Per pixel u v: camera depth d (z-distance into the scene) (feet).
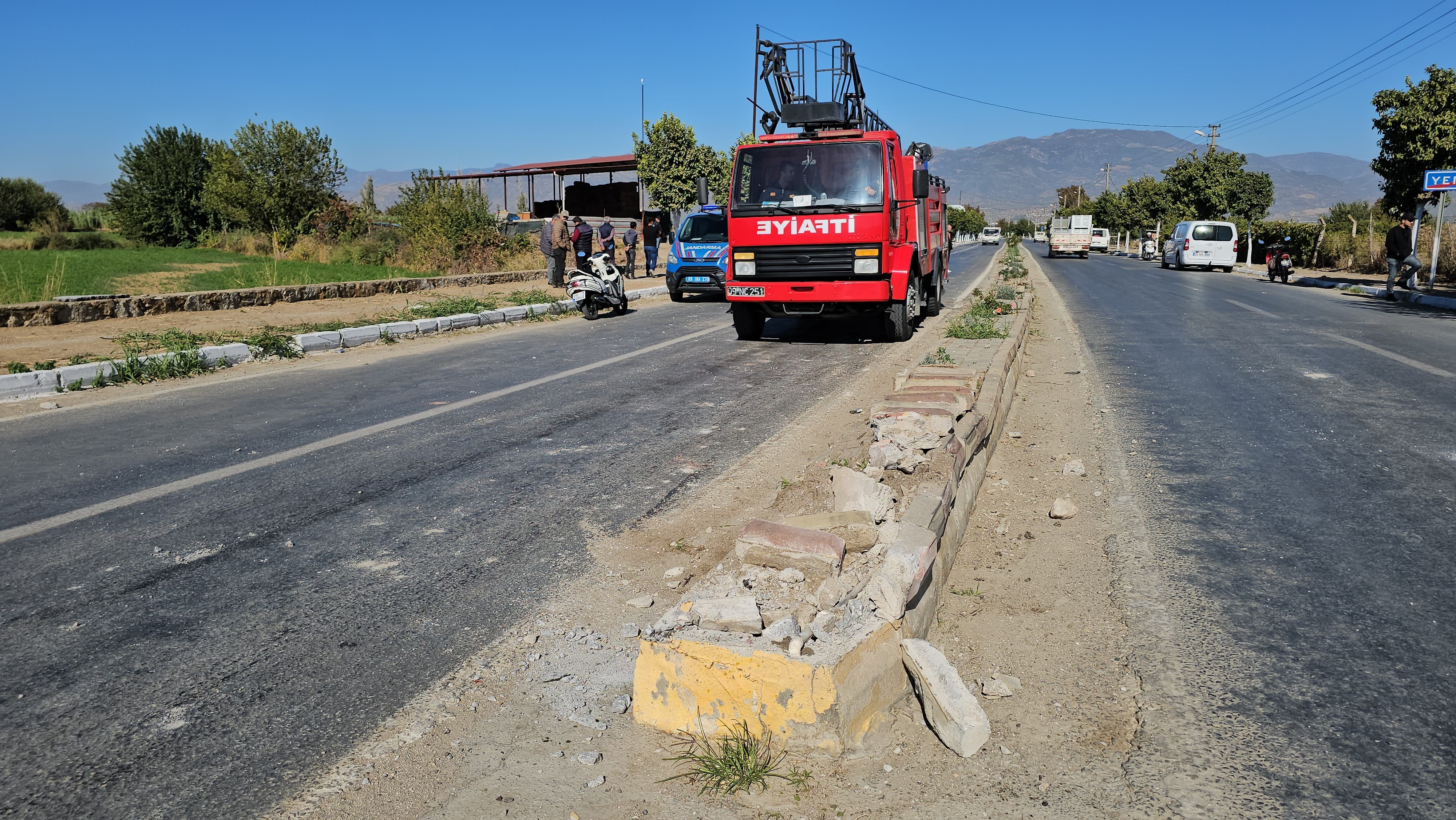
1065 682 10.06
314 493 17.44
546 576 13.32
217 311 47.91
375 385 29.91
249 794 8.20
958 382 21.35
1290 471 18.57
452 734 9.16
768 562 11.00
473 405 26.25
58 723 9.37
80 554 14.16
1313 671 10.21
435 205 81.87
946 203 59.00
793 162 38.22
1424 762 8.43
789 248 38.32
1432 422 22.67
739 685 8.82
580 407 25.93
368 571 13.51
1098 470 19.02
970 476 16.56
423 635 11.38
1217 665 10.40
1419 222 71.87
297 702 9.79
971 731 8.51
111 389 29.07
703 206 40.68
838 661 8.59
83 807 8.01
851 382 29.94
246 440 21.86
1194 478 18.22
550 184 187.32
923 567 10.73
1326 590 12.51
